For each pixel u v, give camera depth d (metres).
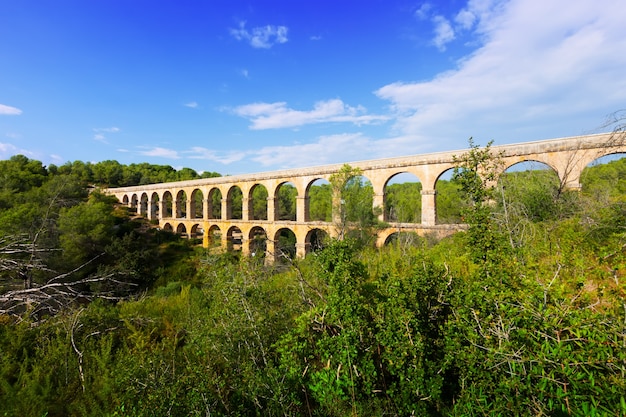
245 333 6.75
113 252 30.59
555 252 7.35
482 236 5.93
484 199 6.57
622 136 9.96
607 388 3.33
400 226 25.41
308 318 6.49
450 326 4.97
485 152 6.87
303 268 11.70
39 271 19.81
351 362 5.21
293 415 5.04
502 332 4.26
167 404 4.76
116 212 55.69
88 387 6.52
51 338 8.73
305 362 6.23
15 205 27.88
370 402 5.08
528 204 13.07
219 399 5.18
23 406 5.71
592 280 5.62
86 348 8.20
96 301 12.90
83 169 81.75
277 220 36.69
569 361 3.73
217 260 11.92
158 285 29.36
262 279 9.61
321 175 32.78
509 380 3.89
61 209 30.31
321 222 31.05
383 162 28.69
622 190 14.75
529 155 20.98
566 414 3.56
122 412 4.89
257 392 5.25
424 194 26.17
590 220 9.46
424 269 6.34
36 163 61.81
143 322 9.94
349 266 6.29
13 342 7.85
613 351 3.61
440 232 23.48
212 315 7.68
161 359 5.96
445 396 5.18
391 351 5.25
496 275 4.98
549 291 4.53
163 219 55.12
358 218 23.98
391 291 5.77
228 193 43.88
